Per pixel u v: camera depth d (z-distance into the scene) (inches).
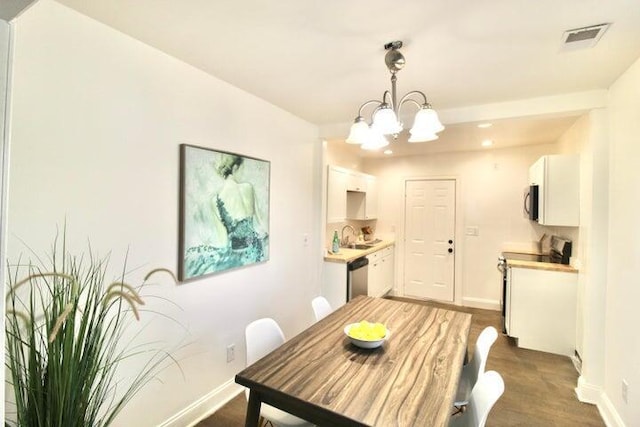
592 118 92.0
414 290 203.2
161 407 74.8
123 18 60.0
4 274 33.1
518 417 87.4
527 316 129.4
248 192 98.2
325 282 143.8
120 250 65.9
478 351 70.9
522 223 174.2
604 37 63.3
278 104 109.3
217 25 62.0
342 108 113.1
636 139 73.2
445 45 67.1
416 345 65.0
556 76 82.1
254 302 103.5
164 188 74.6
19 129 51.3
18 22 51.0
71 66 57.5
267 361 57.8
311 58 75.0
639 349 70.3
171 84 75.5
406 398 46.5
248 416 52.9
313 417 46.6
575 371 112.3
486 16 56.9
